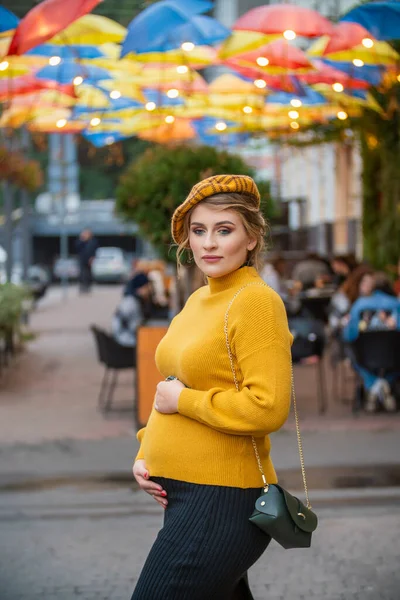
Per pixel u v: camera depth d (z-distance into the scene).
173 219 3.24
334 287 15.64
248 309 3.04
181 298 9.70
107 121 12.20
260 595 5.16
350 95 10.42
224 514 3.03
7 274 18.05
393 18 8.10
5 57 8.28
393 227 14.52
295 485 7.47
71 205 53.91
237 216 3.13
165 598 3.01
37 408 11.39
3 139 15.09
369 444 9.00
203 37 8.14
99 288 44.16
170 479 3.13
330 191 26.78
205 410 3.02
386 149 14.01
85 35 8.30
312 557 5.81
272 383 2.98
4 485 7.58
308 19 7.99
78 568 5.63
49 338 20.39
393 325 10.63
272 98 11.55
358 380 10.79
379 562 5.70
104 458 8.53
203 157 9.82
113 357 10.85
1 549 6.02
